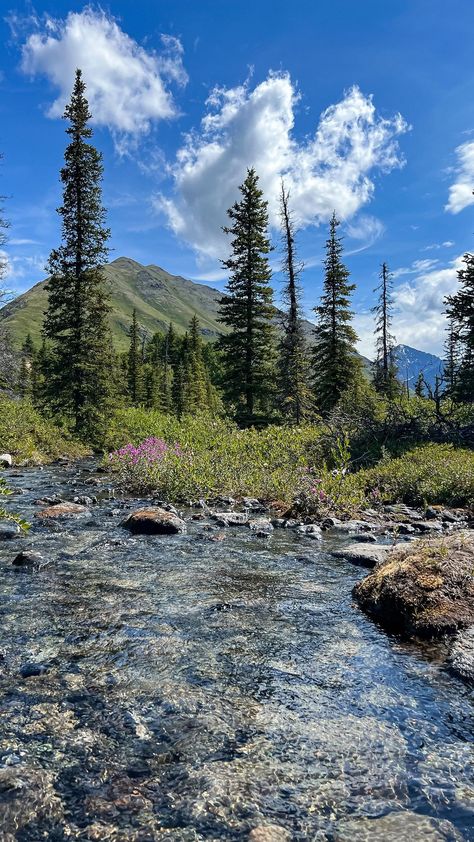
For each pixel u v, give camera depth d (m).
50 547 7.65
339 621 5.06
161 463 13.95
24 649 4.28
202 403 70.50
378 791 2.66
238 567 6.89
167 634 4.66
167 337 101.44
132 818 2.46
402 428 18.41
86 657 4.17
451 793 2.64
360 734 3.17
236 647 4.43
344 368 34.47
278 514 11.15
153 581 6.20
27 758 2.87
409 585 5.12
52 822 2.43
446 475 12.62
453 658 4.12
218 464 14.43
